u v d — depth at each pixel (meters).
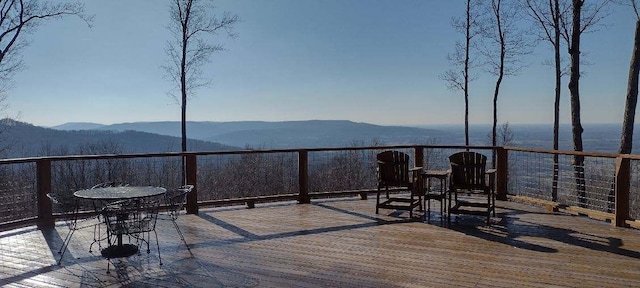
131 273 3.78
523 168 6.93
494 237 4.90
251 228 5.44
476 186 5.66
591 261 4.00
